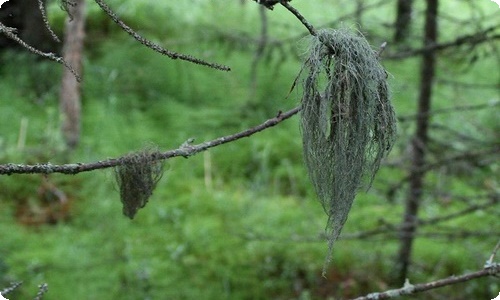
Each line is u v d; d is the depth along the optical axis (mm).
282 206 7012
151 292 5645
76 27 7320
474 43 4211
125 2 9383
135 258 6008
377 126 1589
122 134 7707
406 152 5395
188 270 5961
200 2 9531
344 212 1607
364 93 1552
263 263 6141
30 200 6652
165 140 7711
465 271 6066
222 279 5918
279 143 8039
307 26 1529
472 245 6148
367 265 6137
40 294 2016
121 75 8672
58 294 5414
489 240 6352
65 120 7383
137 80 8680
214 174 7633
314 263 6176
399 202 6586
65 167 1760
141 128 7859
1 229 6129
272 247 6270
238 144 8031
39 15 7793
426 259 6277
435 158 5238
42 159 6984
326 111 1533
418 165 5270
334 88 1545
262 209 6891
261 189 7387
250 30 8664
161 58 8898
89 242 6137
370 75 1542
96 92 8445
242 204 6953
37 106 8102
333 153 1588
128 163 1905
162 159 1914
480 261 5715
